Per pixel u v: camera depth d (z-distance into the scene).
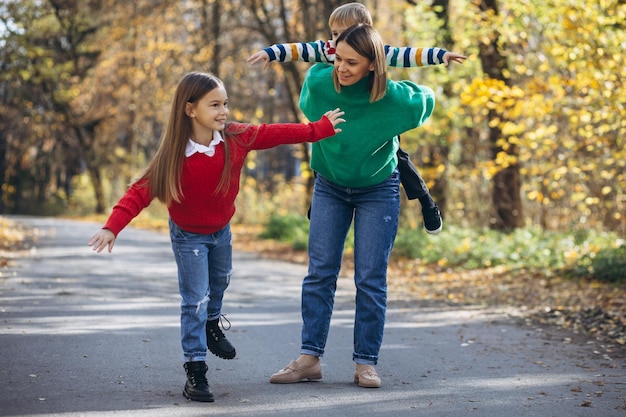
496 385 5.89
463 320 9.61
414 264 17.19
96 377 5.69
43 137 46.38
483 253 16.27
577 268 13.29
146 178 5.07
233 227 36.47
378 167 5.63
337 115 5.37
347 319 9.34
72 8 40.03
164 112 40.50
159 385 5.53
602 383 6.00
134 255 17.34
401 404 5.21
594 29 12.55
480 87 13.76
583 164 15.59
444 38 18.64
